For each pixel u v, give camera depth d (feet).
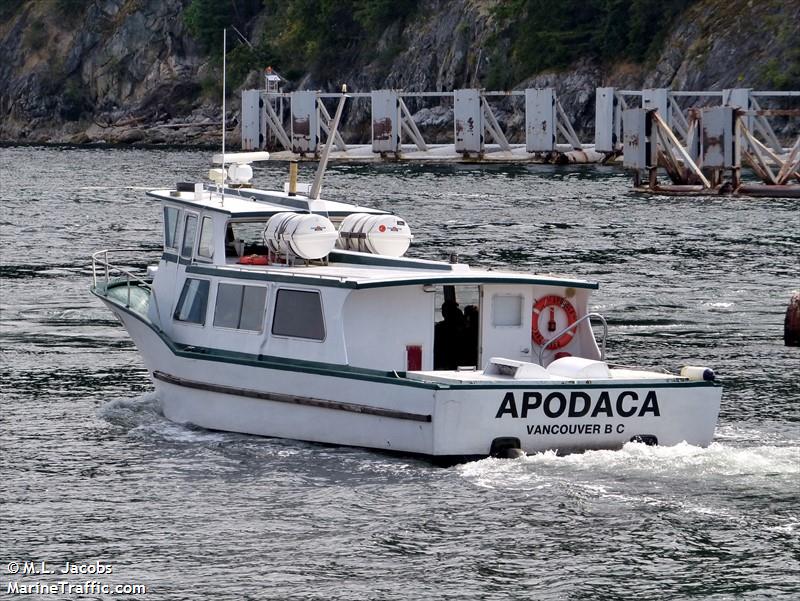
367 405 253.24
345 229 288.30
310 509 231.71
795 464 249.55
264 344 271.90
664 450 250.78
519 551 213.66
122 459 262.88
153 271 306.55
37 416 298.56
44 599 197.88
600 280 520.83
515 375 249.14
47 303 463.83
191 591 200.23
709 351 380.58
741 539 217.36
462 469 244.63
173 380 285.64
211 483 246.88
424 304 265.54
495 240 651.66
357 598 197.36
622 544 216.13
